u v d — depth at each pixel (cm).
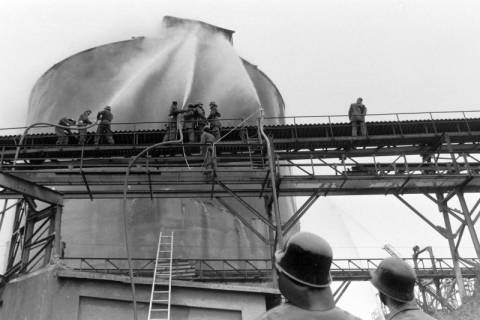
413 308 289
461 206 1798
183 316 1314
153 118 2731
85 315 1284
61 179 1611
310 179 1700
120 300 1306
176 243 2353
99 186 1764
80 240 2377
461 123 2006
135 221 2398
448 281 2619
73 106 2870
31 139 1900
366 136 1967
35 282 1309
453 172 1902
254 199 2623
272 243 1631
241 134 1895
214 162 1641
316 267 177
